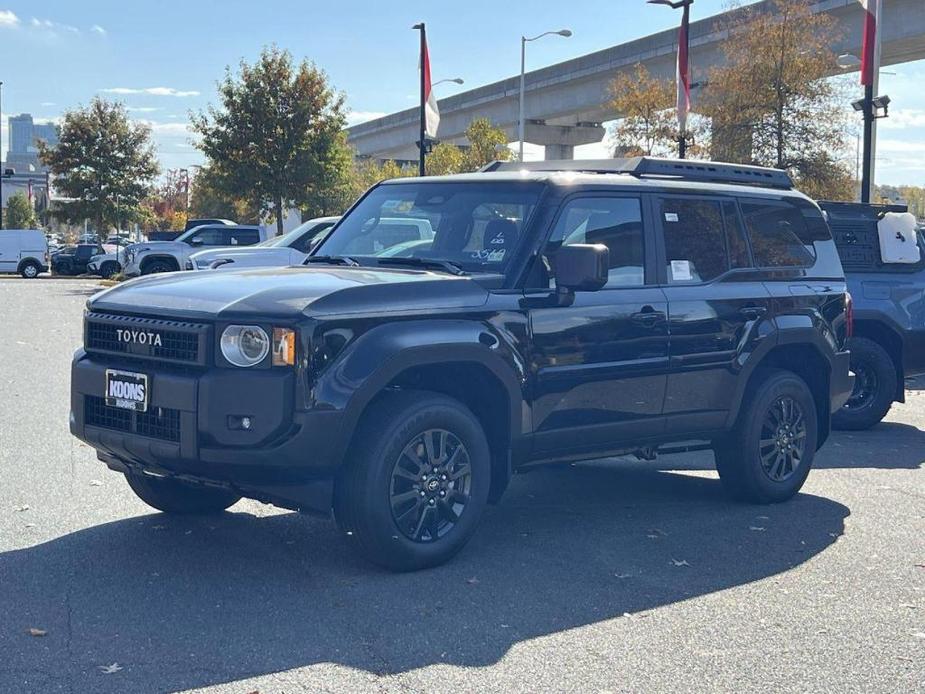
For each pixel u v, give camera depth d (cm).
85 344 594
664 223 693
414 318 565
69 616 502
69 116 5412
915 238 1122
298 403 525
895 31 3856
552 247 630
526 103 6519
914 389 1470
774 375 758
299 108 4159
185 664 449
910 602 555
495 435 624
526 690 432
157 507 669
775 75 3322
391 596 541
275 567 583
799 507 762
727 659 471
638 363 661
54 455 860
